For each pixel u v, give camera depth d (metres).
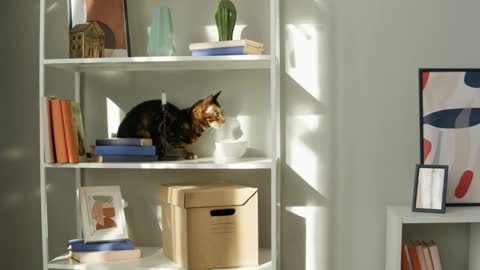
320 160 2.29
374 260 2.29
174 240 2.08
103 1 2.22
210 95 2.21
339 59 2.27
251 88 2.31
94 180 2.38
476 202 2.19
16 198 2.39
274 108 1.95
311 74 2.29
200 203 1.99
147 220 2.37
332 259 2.31
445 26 2.24
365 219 2.29
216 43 2.01
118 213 2.17
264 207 2.31
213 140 2.32
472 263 2.23
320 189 2.30
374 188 2.28
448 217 1.99
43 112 2.02
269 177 2.31
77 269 2.05
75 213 2.38
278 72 2.26
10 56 2.37
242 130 2.32
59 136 2.02
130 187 2.37
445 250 2.29
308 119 2.29
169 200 2.09
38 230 2.39
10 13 2.36
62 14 2.36
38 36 2.36
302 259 2.32
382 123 2.27
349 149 2.28
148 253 2.23
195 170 2.35
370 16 2.26
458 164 2.19
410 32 2.25
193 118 2.23
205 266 2.01
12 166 2.39
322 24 2.28
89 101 2.37
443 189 2.06
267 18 2.28
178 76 2.33
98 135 2.37
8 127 2.38
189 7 2.31
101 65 2.23
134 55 2.33
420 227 2.30
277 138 2.26
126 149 2.07
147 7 2.32
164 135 2.21
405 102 2.26
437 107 2.20
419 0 2.24
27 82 2.37
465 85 2.20
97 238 2.12
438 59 2.25
